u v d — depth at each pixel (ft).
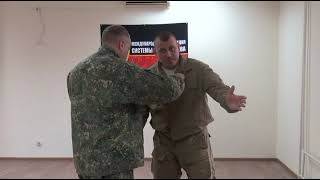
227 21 6.40
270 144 6.20
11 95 4.95
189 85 4.62
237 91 6.42
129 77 3.75
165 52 4.45
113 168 3.84
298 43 7.64
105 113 3.82
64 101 5.12
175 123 4.68
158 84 3.77
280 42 6.88
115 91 3.76
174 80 3.96
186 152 4.70
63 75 5.36
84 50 5.58
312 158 7.08
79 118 3.93
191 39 6.16
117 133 3.86
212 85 4.52
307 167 6.89
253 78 6.51
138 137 4.05
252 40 6.68
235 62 6.40
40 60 5.30
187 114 4.69
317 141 7.43
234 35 6.40
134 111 4.06
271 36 6.84
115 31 3.95
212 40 6.23
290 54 7.27
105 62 3.81
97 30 5.59
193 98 4.67
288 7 7.20
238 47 6.37
